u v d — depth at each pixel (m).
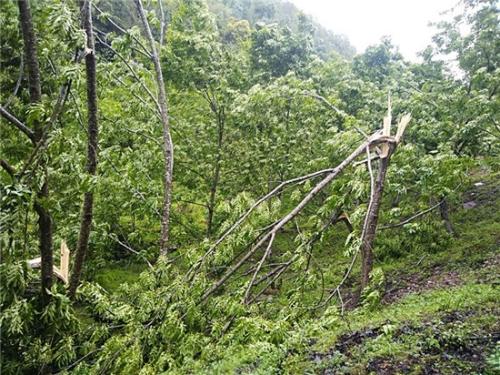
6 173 5.52
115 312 6.71
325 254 12.73
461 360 4.73
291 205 11.12
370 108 13.18
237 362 4.94
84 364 5.89
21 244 5.89
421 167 9.43
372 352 5.05
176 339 5.68
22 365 5.91
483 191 16.09
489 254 10.23
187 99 11.46
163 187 10.70
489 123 10.32
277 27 15.08
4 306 5.71
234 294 6.05
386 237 12.50
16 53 6.30
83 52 5.68
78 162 5.95
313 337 5.77
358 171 7.22
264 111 10.20
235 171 11.16
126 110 10.25
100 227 9.30
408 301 7.77
